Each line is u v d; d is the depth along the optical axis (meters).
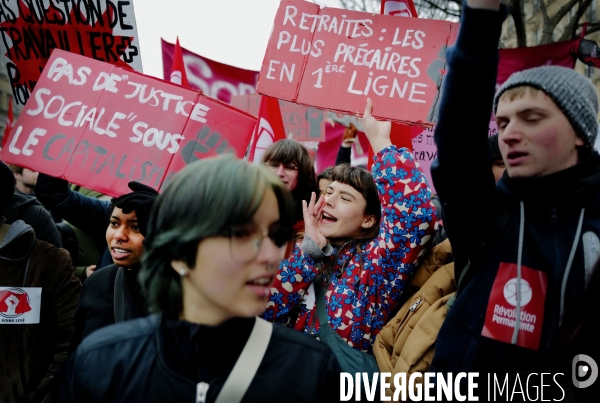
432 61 2.74
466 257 1.81
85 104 3.10
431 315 1.96
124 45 3.53
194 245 1.33
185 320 1.38
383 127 2.45
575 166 1.60
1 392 2.60
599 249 1.54
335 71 2.86
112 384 1.40
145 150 2.99
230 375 1.36
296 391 1.38
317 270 2.38
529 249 1.64
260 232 1.33
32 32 3.62
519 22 9.20
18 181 4.44
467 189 1.71
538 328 1.58
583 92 1.60
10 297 2.67
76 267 3.93
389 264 2.27
